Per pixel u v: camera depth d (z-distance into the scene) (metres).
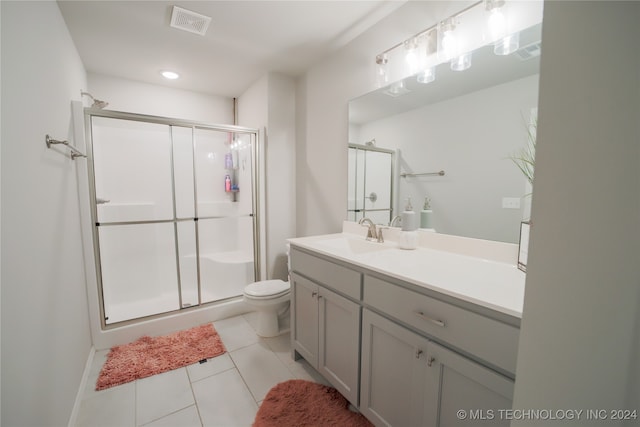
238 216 2.80
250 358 1.84
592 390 0.41
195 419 1.34
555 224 0.43
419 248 1.52
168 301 2.62
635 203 0.38
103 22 1.73
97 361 1.80
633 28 0.37
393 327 1.06
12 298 0.79
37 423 0.93
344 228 2.12
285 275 2.72
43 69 1.17
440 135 1.45
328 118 2.22
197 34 1.89
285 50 2.11
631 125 0.37
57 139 1.34
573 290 0.42
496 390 0.76
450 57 1.37
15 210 0.84
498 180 1.23
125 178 2.63
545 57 0.43
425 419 0.96
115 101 2.59
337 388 1.39
